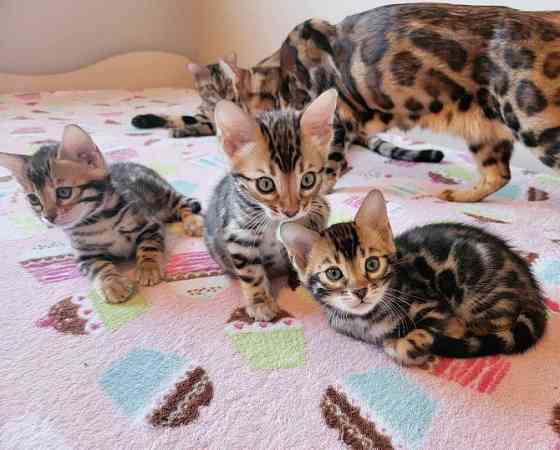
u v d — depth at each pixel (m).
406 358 0.31
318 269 0.32
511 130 0.49
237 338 0.33
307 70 0.60
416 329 0.32
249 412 0.27
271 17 1.03
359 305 0.31
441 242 0.35
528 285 0.33
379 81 0.53
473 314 0.34
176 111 0.96
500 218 0.51
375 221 0.32
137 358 0.31
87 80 1.15
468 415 0.27
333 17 0.88
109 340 0.33
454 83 0.50
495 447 0.25
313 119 0.37
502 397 0.28
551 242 0.45
